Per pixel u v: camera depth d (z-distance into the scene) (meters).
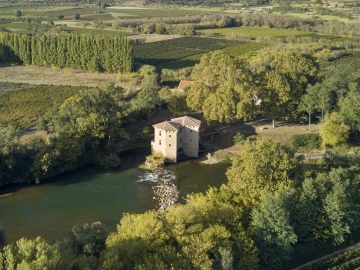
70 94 190.50
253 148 94.75
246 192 90.25
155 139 135.88
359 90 148.00
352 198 90.44
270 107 145.88
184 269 68.75
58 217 105.56
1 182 119.31
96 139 135.38
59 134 128.38
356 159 110.56
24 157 122.94
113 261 67.00
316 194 88.31
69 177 125.69
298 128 148.62
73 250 72.31
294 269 82.38
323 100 139.88
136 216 80.88
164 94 170.88
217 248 74.19
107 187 120.25
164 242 73.75
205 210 80.50
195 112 160.25
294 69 151.75
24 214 106.88
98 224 77.62
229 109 139.38
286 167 91.19
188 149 138.50
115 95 146.50
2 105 175.00
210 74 147.50
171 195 115.31
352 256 84.81
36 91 195.50
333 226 86.75
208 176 126.38
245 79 143.62
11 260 62.12
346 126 132.00
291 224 85.19
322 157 122.50
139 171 130.00
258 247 81.06
